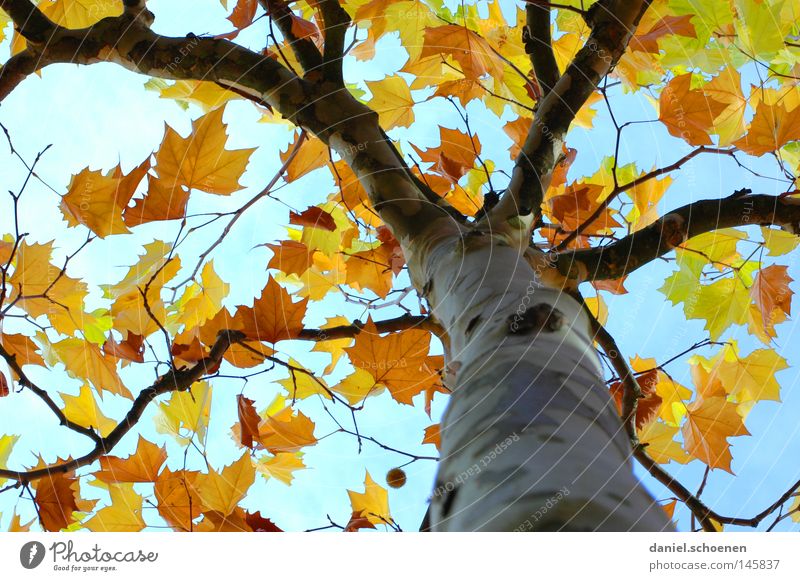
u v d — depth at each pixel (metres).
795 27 3.41
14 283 2.92
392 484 2.55
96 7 3.22
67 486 2.54
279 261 3.16
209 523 2.75
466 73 2.87
